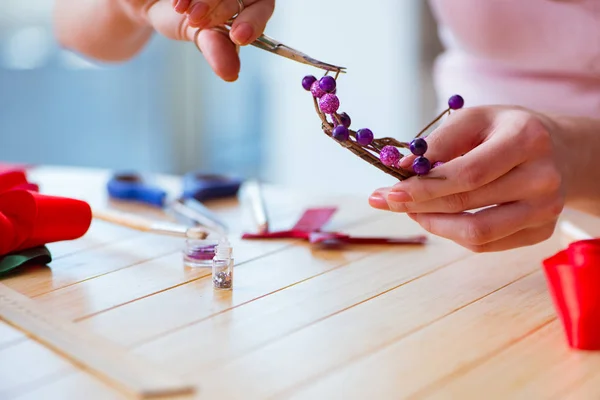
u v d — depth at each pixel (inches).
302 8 79.1
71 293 27.0
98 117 75.4
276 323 25.2
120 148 77.3
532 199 26.5
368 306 26.4
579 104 38.6
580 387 22.3
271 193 39.2
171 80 78.8
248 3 26.9
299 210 36.5
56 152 73.6
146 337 24.3
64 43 39.8
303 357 23.4
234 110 82.3
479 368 23.0
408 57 79.5
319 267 29.3
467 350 23.9
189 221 34.6
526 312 26.0
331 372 22.8
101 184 40.2
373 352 23.7
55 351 23.5
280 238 32.4
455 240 27.1
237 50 28.4
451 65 43.1
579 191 28.5
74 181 40.6
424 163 25.4
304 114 82.7
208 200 38.0
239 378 22.5
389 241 31.6
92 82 74.2
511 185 26.2
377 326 25.1
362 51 80.3
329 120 25.7
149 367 22.7
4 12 67.8
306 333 24.6
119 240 31.8
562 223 32.9
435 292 27.3
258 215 34.3
